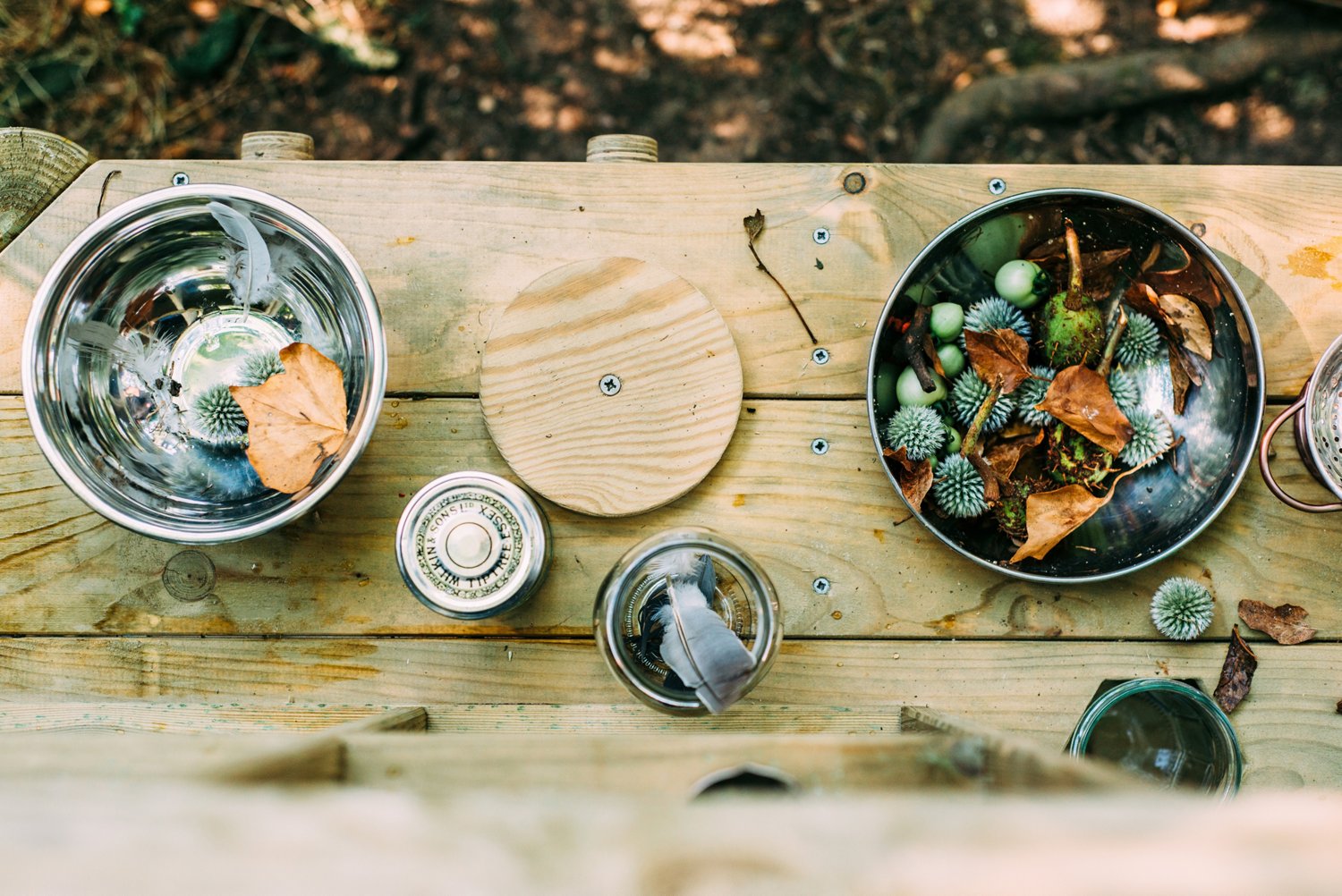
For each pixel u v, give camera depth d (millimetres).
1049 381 1046
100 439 1033
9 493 1088
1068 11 2123
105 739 728
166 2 2061
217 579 1084
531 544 1002
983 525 1073
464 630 1081
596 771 698
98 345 1046
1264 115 2072
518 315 1082
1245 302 991
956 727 849
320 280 1063
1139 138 2092
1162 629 1071
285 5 2084
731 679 809
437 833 487
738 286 1112
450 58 2123
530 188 1116
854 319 1108
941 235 997
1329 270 1113
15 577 1082
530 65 2129
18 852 490
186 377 1077
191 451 1071
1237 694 1066
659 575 961
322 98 2100
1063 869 459
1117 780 578
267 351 1084
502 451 1072
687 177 1118
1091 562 1060
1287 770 1058
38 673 1075
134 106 2053
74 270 1000
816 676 1079
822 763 702
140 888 478
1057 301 1038
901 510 1090
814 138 2104
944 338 1061
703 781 656
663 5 2137
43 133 1105
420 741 712
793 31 2127
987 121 2078
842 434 1099
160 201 991
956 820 488
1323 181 1118
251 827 497
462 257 1112
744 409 1101
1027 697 1073
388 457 1097
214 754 644
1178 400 1071
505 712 1061
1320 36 2041
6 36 2023
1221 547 1094
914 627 1084
